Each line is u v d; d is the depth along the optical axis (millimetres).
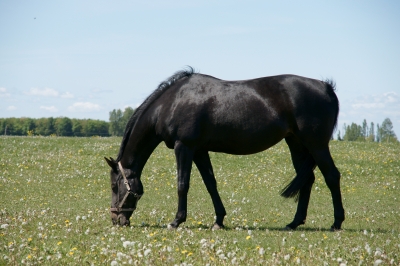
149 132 10070
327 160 9852
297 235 9164
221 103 9656
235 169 21734
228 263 6691
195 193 17312
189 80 9914
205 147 10000
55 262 6734
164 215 12086
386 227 11000
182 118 9586
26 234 8672
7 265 6570
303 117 9703
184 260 6836
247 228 10320
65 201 15406
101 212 12414
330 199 16641
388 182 19828
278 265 6590
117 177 10320
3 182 18656
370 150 26641
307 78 10031
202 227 10367
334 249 7535
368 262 6762
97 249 7477
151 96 10078
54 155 24172
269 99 9734
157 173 20781
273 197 16766
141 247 7645
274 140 9859
